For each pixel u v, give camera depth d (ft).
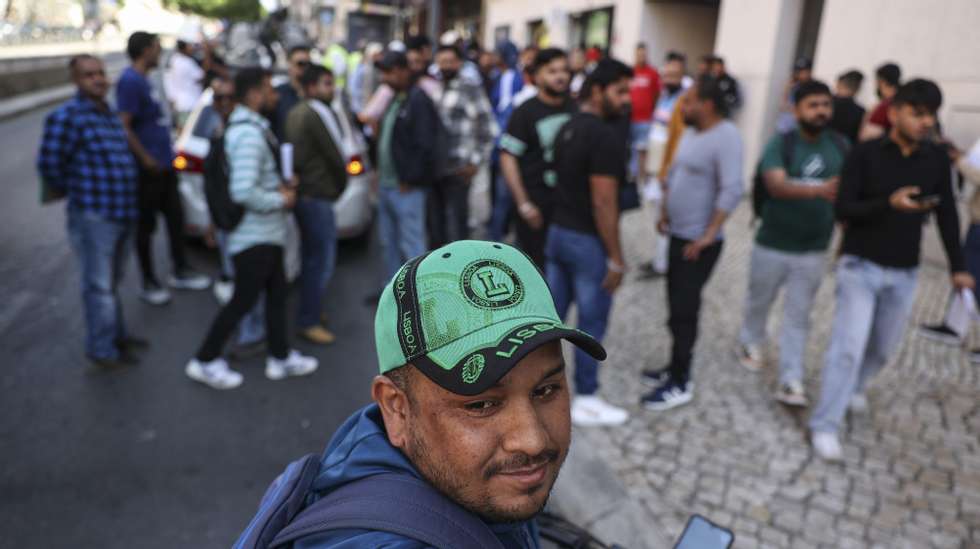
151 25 149.59
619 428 10.82
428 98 14.20
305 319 14.14
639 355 13.66
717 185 10.78
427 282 2.17
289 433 10.78
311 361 12.84
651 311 16.06
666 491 9.27
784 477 9.64
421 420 2.23
